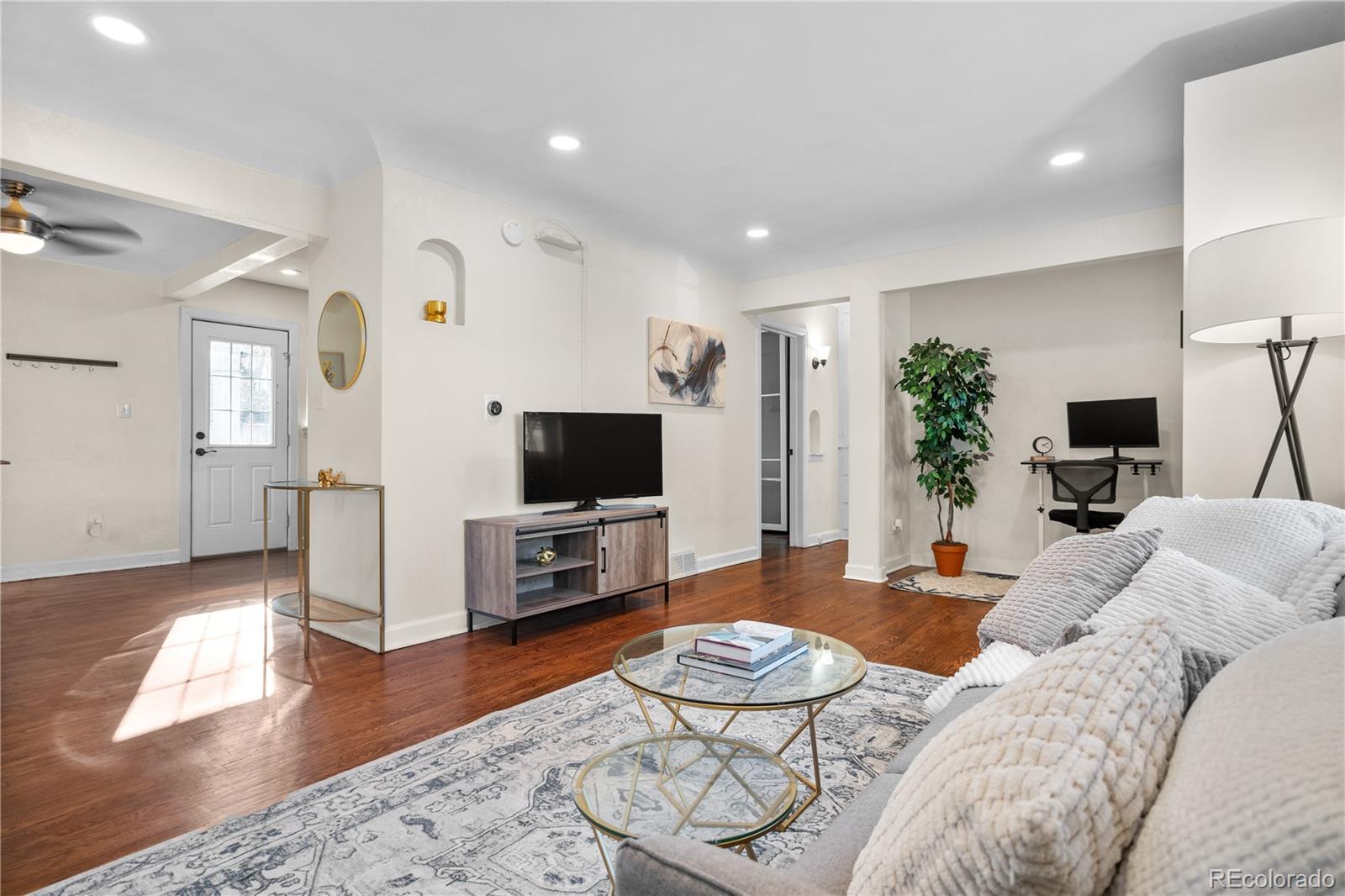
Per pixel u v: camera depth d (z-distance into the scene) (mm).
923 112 3098
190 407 5883
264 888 1583
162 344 5719
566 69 2740
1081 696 671
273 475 6406
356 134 3273
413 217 3541
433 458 3631
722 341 5605
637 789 1309
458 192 3752
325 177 3641
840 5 2344
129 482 5531
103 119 2979
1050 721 637
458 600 3756
